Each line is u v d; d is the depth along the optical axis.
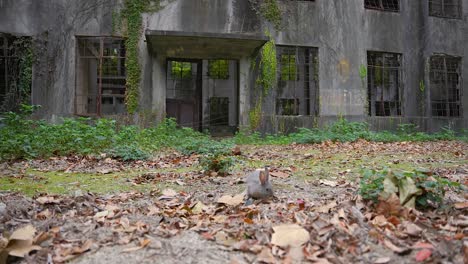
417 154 8.27
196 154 7.58
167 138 9.62
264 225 2.87
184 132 11.10
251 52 13.56
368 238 2.53
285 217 3.09
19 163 6.37
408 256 2.27
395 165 6.39
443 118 15.63
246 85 13.62
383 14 15.20
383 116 14.94
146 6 12.95
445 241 2.42
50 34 12.59
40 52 12.54
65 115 12.45
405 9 15.51
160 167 6.20
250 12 13.65
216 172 5.28
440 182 3.23
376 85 15.85
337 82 14.43
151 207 3.48
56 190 4.32
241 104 13.56
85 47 13.48
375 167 6.11
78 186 4.59
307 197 3.84
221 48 13.02
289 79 14.22
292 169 5.85
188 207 3.42
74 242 2.62
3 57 12.66
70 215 3.27
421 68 15.59
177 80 20.25
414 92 15.43
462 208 3.16
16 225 2.98
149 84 12.92
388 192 3.04
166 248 2.47
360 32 14.83
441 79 15.86
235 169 5.82
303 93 14.98
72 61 12.60
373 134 12.47
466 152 8.70
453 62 16.23
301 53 14.56
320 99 14.21
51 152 7.11
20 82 12.41
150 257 2.34
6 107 12.36
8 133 7.39
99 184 4.73
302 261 2.25
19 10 12.45
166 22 13.02
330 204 3.32
